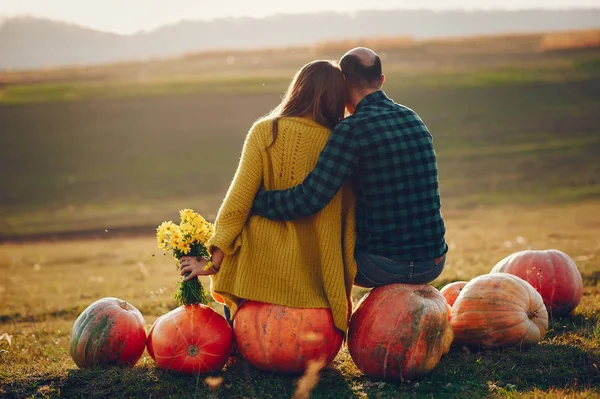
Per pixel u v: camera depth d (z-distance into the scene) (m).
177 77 49.25
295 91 4.79
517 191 23.88
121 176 29.58
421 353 4.62
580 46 53.91
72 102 41.78
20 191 27.94
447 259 11.99
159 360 4.80
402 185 4.60
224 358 4.82
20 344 6.98
